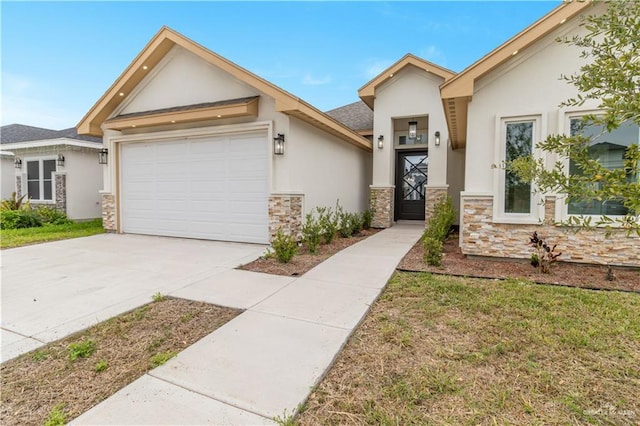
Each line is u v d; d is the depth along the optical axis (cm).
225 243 838
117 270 576
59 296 441
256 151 817
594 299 407
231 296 435
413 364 274
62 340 320
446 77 1076
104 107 957
